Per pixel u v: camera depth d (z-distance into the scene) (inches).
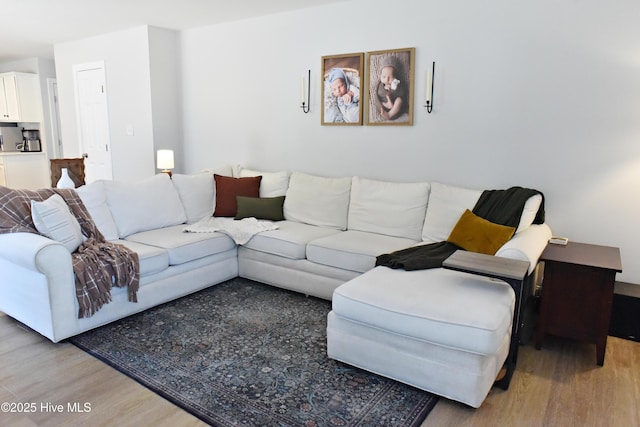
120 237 134.3
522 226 112.7
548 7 118.0
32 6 162.1
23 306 105.5
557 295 101.1
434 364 81.1
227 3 155.8
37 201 110.0
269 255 138.1
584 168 119.3
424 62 138.6
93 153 231.9
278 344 103.9
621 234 117.0
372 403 81.8
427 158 142.8
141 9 165.0
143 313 120.6
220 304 127.7
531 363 98.3
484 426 76.0
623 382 90.5
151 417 77.3
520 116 125.9
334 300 90.9
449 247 116.3
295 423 75.9
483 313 78.1
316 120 165.3
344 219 148.1
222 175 172.1
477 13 128.1
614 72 112.2
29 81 280.8
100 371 91.7
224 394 84.0
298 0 151.0
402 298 85.0
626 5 108.7
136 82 201.3
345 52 154.2
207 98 197.0
